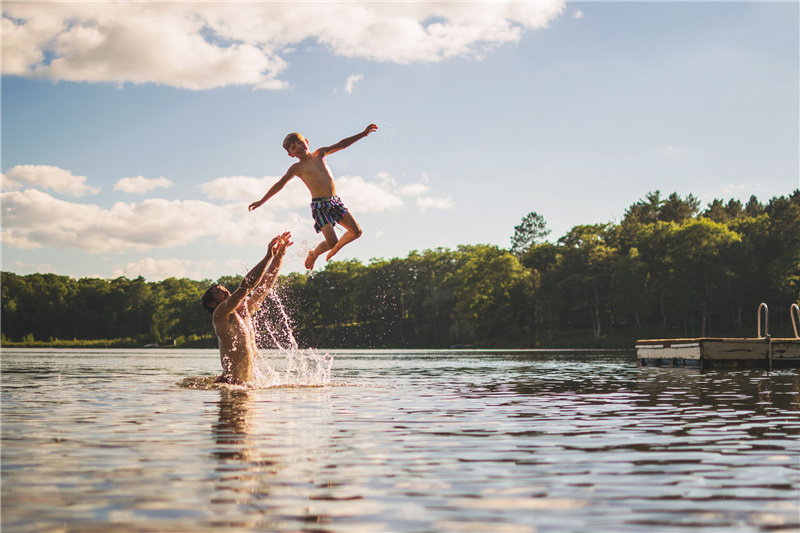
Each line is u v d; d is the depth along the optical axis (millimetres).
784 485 4484
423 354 54656
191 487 4371
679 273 81688
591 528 3508
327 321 121062
